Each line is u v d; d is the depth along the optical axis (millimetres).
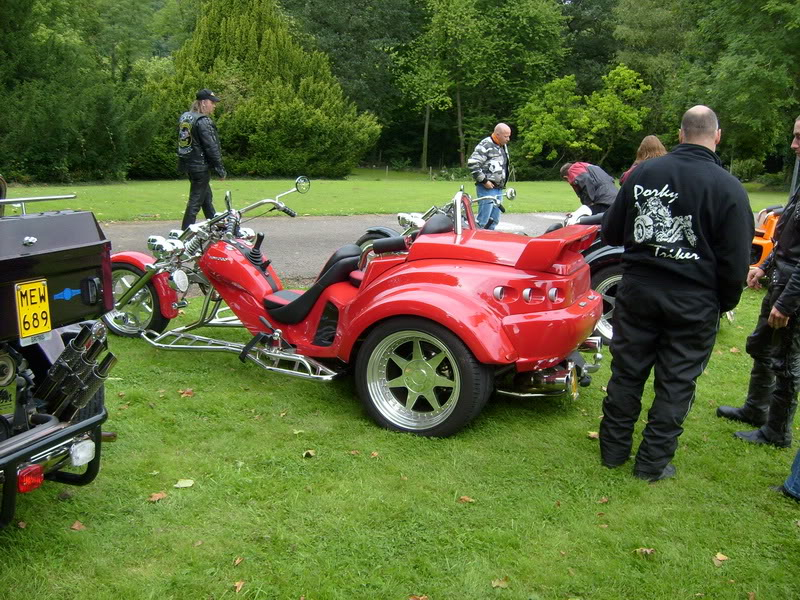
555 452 4219
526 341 4156
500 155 10211
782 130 34656
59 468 3047
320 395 4953
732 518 3576
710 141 3740
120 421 4363
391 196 20531
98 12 44250
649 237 3758
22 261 2697
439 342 4172
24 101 22359
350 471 3871
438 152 54969
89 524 3279
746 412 4773
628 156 48906
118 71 37750
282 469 3869
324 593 2852
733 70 31078
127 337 5957
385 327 4301
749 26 31312
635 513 3572
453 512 3500
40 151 22547
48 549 3061
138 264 5746
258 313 5105
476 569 3047
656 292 3793
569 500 3678
